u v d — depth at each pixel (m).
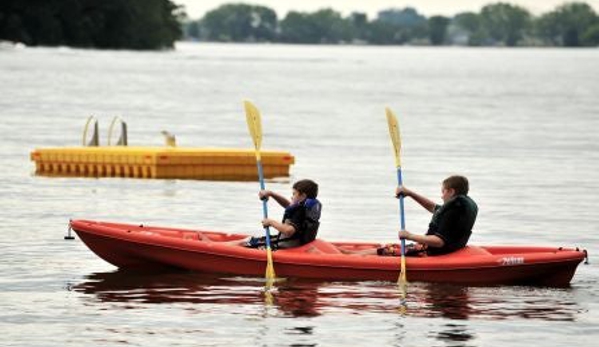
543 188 73.25
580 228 56.69
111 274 42.53
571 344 33.94
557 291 40.97
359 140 109.62
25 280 41.34
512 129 127.88
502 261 41.41
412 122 138.62
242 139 107.50
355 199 66.44
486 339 34.34
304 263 41.78
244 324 35.59
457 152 98.19
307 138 111.19
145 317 36.25
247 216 59.25
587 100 198.50
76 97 170.75
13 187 69.31
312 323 35.84
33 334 34.12
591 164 89.25
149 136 108.06
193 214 59.62
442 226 42.03
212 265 42.62
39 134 106.12
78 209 60.41
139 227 44.78
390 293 40.00
